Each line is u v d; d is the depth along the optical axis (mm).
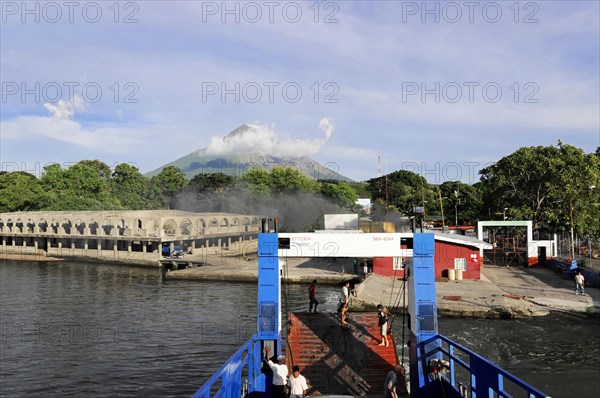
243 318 39844
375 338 22172
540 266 58969
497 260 65000
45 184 111562
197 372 27406
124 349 31516
